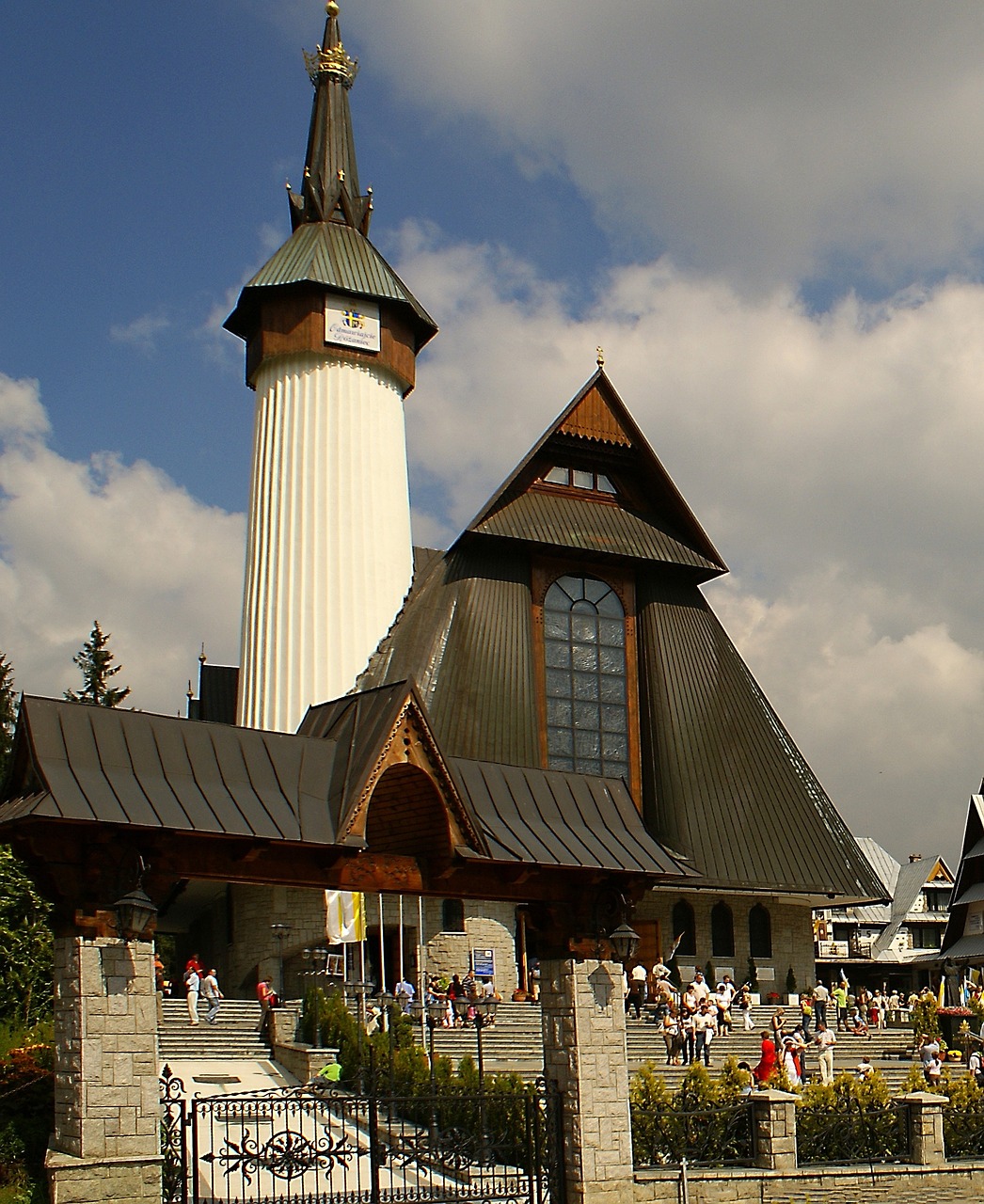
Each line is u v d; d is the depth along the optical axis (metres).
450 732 48.44
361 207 58.00
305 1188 22.64
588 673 53.31
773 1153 25.56
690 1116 25.66
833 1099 27.78
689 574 55.94
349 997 36.66
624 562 54.19
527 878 22.50
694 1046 36.50
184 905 54.19
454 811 20.94
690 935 51.56
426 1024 36.69
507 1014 40.59
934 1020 46.88
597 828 23.36
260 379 55.25
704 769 53.06
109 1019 18.12
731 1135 25.98
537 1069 31.27
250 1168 23.83
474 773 22.73
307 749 20.73
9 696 51.78
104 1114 17.84
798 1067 35.31
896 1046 44.56
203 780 19.47
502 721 49.59
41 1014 31.52
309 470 53.19
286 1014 35.53
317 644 51.41
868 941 94.25
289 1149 20.80
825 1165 26.22
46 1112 21.50
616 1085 22.62
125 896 18.19
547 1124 22.30
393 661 49.97
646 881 23.42
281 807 19.75
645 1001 42.72
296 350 53.78
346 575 52.25
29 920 32.62
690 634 55.34
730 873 51.25
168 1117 19.72
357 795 19.81
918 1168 26.95
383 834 22.00
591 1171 22.00
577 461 54.94
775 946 52.78
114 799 18.33
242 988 47.78
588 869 22.20
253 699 51.84
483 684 49.84
